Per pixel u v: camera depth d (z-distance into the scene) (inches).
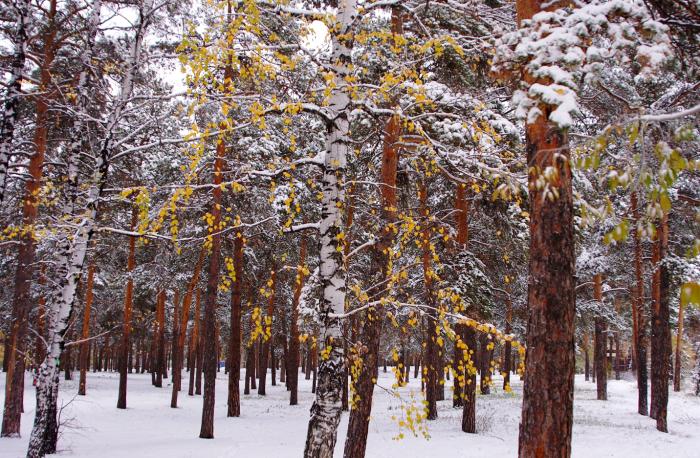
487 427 613.3
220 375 1996.8
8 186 540.7
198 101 223.6
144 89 376.8
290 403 952.3
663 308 673.0
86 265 795.4
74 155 385.4
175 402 890.1
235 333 779.4
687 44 184.4
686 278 637.3
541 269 185.5
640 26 146.2
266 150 525.3
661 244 666.2
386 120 340.8
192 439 569.9
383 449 494.6
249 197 549.6
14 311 535.8
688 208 572.1
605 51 137.0
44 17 447.8
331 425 214.8
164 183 544.4
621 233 99.7
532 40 151.5
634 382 1542.8
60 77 459.5
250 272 826.2
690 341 1551.4
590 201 340.8
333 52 244.4
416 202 536.7
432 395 693.9
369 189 413.1
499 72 176.1
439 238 551.5
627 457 491.8
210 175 544.1
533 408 180.5
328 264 231.6
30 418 650.8
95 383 1310.3
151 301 1192.8
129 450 493.4
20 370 534.0
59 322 339.9
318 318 243.3
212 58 204.7
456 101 269.3
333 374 219.6
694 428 693.3
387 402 934.4
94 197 327.9
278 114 236.7
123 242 662.5
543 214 186.9
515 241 525.0
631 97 325.1
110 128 328.8
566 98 128.7
